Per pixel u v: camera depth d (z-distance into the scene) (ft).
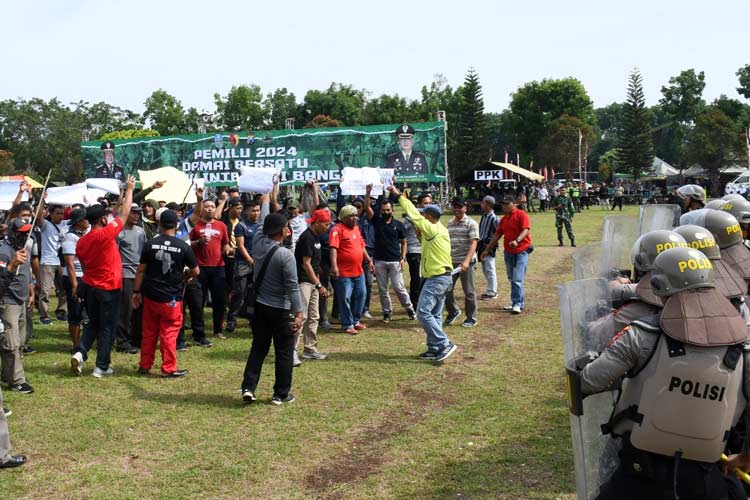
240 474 16.81
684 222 15.52
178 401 22.39
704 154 191.72
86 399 22.57
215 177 88.48
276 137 85.56
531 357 27.73
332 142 84.12
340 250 32.19
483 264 42.11
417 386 23.94
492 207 42.34
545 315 36.52
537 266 56.13
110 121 269.85
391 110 256.52
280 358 21.93
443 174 82.12
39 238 35.27
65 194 41.60
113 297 25.45
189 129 213.25
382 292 35.35
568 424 19.93
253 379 22.02
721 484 9.87
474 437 19.10
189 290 29.89
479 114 202.49
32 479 16.52
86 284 25.30
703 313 9.49
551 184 180.04
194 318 30.25
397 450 18.21
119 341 29.55
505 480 16.26
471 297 33.83
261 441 18.92
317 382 24.47
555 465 17.08
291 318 21.93
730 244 14.56
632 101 215.51
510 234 37.04
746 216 17.90
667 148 314.35
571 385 10.73
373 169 39.24
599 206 160.76
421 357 27.81
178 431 19.67
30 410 21.44
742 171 189.47
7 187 32.65
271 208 31.91
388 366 26.58
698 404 9.36
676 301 9.64
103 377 25.20
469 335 31.91
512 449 18.15
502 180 133.39
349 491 15.84
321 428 19.90
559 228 70.28
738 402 9.98
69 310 29.09
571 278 49.65
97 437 19.20
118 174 92.12
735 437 10.66
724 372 9.33
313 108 262.88
